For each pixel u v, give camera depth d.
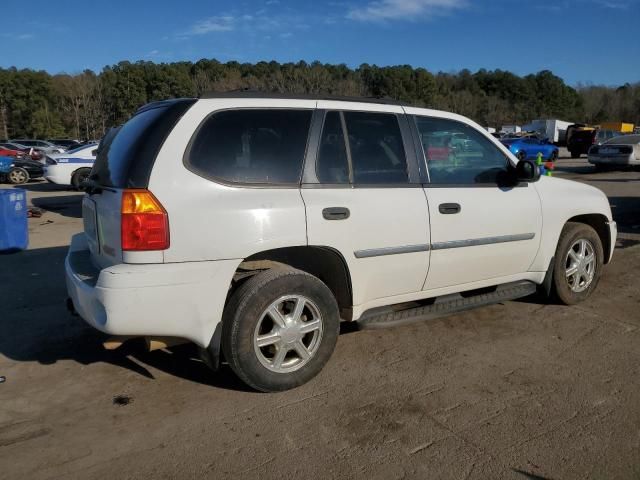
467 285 4.36
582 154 32.97
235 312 3.27
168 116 3.27
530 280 4.81
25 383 3.69
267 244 3.30
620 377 3.69
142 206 3.04
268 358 3.49
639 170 20.17
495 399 3.41
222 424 3.15
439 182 4.09
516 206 4.44
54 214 11.88
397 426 3.11
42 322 4.86
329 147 3.65
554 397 3.43
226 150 3.31
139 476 2.70
